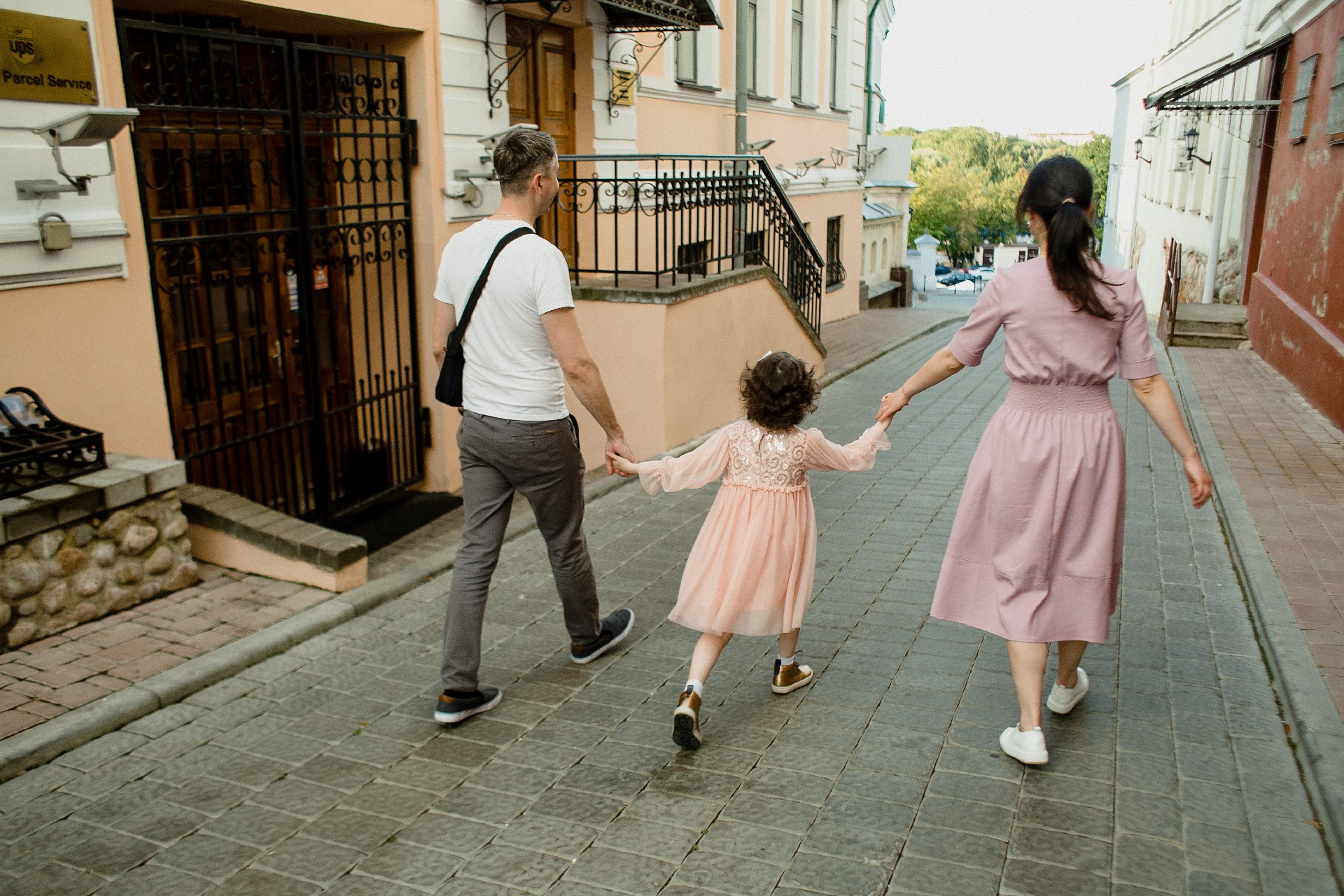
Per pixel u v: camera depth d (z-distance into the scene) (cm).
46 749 322
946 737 340
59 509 393
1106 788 306
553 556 378
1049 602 310
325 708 364
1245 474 655
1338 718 334
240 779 316
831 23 1734
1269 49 1174
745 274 849
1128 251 2867
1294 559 489
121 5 518
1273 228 1186
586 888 263
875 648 413
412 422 698
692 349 757
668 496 642
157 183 539
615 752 334
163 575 444
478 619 348
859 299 1966
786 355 336
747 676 390
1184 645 409
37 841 284
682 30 948
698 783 314
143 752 331
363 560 466
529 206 346
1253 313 1233
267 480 631
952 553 326
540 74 835
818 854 276
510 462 344
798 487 340
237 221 593
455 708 348
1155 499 612
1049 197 294
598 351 729
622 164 980
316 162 598
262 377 588
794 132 1579
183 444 558
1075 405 304
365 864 274
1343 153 900
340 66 662
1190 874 264
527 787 313
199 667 378
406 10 620
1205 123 1705
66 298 441
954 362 323
